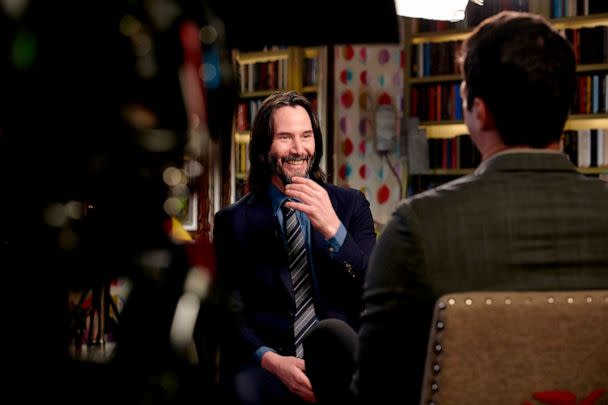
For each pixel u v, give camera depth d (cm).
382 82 505
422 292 94
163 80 74
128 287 75
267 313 193
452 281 94
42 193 71
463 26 491
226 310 81
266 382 182
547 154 101
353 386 101
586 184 100
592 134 446
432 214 96
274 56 523
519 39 97
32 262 71
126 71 72
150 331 74
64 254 72
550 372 94
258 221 198
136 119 72
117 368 74
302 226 195
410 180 507
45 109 70
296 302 191
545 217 96
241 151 502
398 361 96
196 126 76
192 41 75
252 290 195
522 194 97
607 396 95
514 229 95
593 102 450
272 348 190
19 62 68
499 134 102
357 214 204
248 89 515
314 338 131
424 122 499
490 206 96
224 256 193
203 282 75
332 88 482
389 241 97
